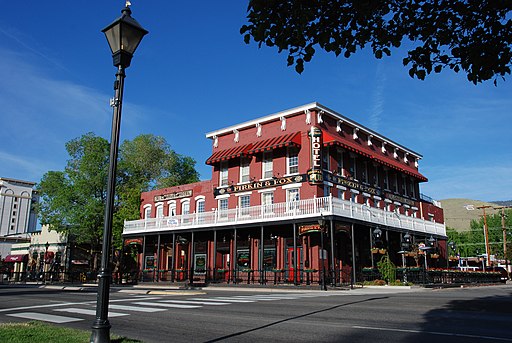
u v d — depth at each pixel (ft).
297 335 27.89
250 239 107.14
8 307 48.44
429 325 31.07
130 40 24.45
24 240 233.55
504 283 131.85
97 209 143.95
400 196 128.16
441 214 153.17
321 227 80.38
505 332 27.99
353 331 28.86
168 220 116.57
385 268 88.07
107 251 22.43
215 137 122.83
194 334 29.12
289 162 104.63
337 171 105.19
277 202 103.30
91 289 88.17
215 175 120.26
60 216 145.28
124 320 36.29
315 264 92.12
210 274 114.21
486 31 20.25
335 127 107.34
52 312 42.88
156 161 196.44
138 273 128.67
